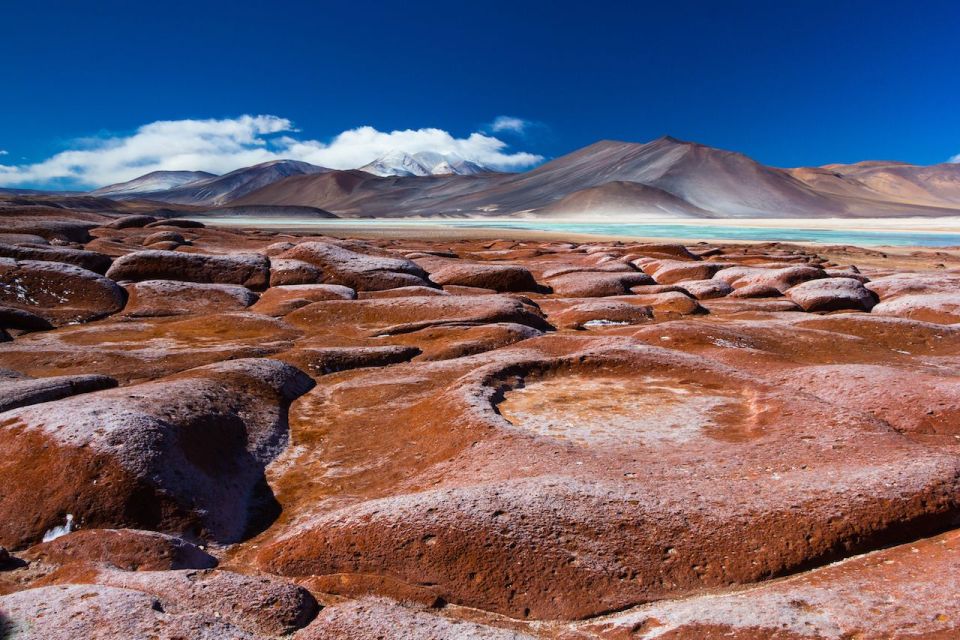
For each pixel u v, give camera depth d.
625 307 17.06
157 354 11.95
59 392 8.83
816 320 14.91
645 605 4.94
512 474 6.46
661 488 5.96
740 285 22.39
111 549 5.51
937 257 47.06
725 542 5.33
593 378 10.34
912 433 8.09
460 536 5.36
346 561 5.45
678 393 9.45
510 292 21.44
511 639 4.25
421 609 4.97
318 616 4.60
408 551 5.36
